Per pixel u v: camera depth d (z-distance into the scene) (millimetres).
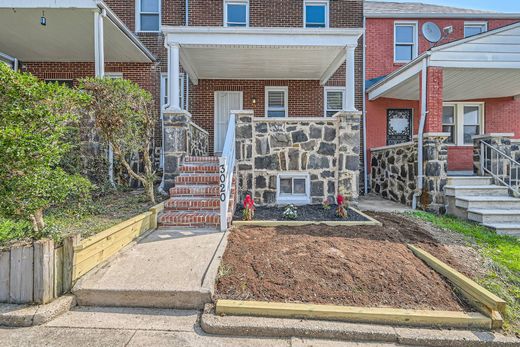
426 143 6559
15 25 6703
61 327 2582
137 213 4898
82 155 5824
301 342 2520
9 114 3061
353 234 4523
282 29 6262
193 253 3754
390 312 2740
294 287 3088
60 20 6449
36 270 2758
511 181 6625
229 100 9656
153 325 2664
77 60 9062
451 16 9961
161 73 9469
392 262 3611
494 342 2525
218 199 5340
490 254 4191
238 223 5000
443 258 3902
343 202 5695
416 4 12242
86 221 4395
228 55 7402
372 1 12883
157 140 9188
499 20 10172
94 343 2391
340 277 3256
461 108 10148
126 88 4973
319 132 6387
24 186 2938
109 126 4977
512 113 9977
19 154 2783
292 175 6379
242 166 6281
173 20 9562
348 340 2564
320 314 2736
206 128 9570
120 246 3836
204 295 2914
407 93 9055
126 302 2936
